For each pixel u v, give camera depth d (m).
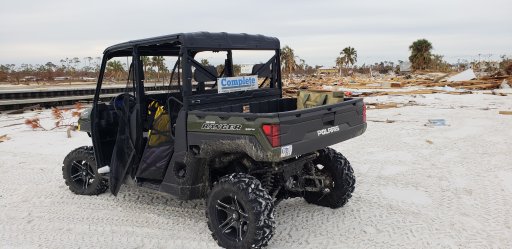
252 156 3.79
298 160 4.55
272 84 5.39
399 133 10.45
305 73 87.31
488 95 20.50
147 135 4.94
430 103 17.55
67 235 4.60
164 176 4.62
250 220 3.85
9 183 6.73
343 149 8.71
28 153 9.15
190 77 4.32
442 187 6.03
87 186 6.04
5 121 15.05
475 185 6.07
